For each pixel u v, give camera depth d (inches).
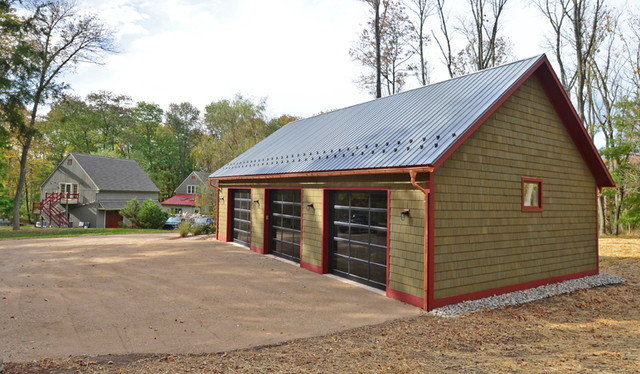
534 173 385.1
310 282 380.8
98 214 1413.6
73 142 1979.6
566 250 417.4
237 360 197.6
